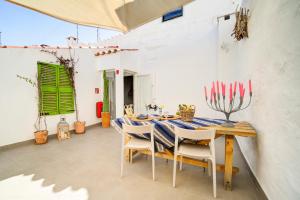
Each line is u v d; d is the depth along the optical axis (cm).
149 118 288
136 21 175
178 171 252
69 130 477
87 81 536
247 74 285
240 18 290
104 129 530
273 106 164
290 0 133
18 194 195
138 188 207
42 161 287
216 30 457
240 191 202
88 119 540
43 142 382
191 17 496
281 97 147
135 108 617
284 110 141
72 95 490
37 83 401
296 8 124
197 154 202
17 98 365
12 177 234
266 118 183
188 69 505
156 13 161
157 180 226
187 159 247
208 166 235
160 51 556
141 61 600
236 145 379
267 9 187
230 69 418
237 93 379
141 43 599
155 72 568
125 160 292
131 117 298
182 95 518
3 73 344
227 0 437
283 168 141
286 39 139
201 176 238
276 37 160
